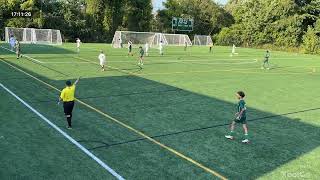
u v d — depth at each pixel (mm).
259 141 13391
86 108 16703
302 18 78125
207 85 25125
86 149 11531
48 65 30016
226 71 33812
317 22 75750
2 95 18109
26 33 58500
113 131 13547
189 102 19281
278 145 13047
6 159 10438
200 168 10555
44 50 43938
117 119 15188
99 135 12984
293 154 12172
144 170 10172
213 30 91875
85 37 76812
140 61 35125
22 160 10430
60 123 14086
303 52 74875
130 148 11859
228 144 12836
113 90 21250
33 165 10133
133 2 82688
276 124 16031
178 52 53750
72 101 13445
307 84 28797
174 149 12008
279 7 80875
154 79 26234
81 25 75375
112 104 17797
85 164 10367
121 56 41594
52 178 9391
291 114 18109
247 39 85938
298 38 79312
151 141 12672
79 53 42469
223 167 10734
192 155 11555
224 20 91562
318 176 10461
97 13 78312
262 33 83312
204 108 18078
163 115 16281
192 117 16203
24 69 26875
